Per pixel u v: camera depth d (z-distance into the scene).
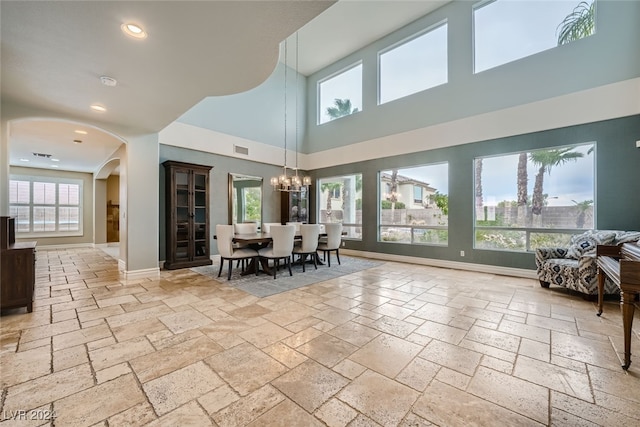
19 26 1.96
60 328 2.49
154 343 2.22
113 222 9.32
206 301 3.28
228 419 1.41
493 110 4.91
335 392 1.63
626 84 3.77
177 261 5.17
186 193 5.30
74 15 1.86
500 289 3.84
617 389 1.66
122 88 2.97
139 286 3.91
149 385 1.68
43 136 4.59
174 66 2.55
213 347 2.17
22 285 2.82
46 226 8.00
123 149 4.50
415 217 6.04
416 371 1.85
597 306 3.13
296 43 6.80
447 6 5.52
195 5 1.79
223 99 6.27
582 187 4.18
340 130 7.41
